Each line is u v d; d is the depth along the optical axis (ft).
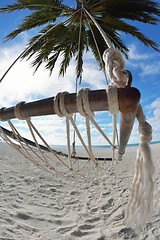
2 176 21.84
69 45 27.43
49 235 11.87
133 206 3.54
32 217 13.70
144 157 3.48
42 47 23.81
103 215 14.57
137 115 3.64
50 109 3.56
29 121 4.63
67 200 17.37
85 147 4.64
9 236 10.84
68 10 22.71
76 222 13.62
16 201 15.96
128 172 24.27
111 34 27.07
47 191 19.10
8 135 6.54
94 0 21.65
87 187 20.42
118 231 12.16
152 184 3.34
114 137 4.52
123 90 2.74
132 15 23.79
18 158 32.01
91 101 2.96
